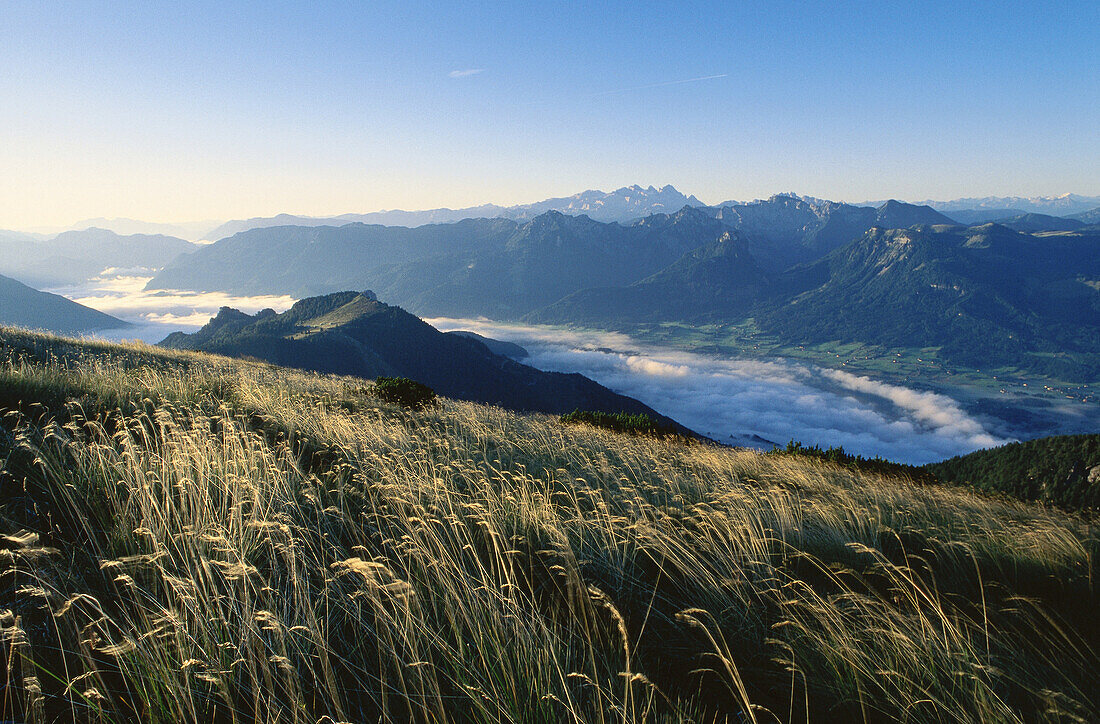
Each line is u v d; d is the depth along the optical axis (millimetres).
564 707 3066
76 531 4258
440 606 3904
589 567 4828
